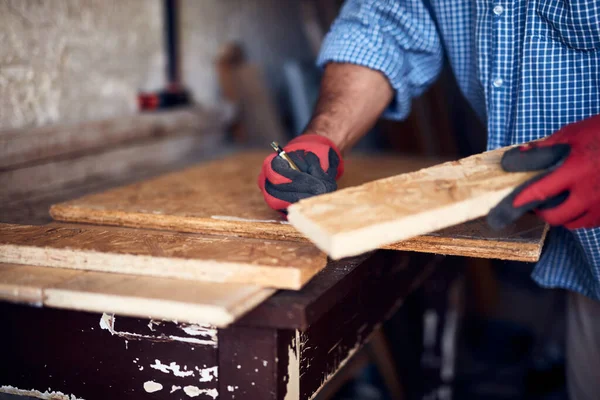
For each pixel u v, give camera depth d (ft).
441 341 7.68
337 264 3.20
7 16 4.84
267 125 8.51
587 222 2.71
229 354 2.80
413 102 9.66
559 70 3.61
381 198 2.68
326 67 4.37
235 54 8.45
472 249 3.21
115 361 3.01
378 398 7.66
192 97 7.80
